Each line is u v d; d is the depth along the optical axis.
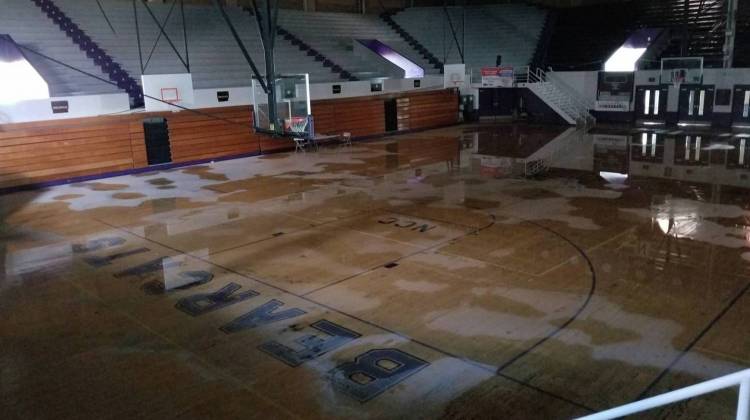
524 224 8.59
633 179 11.54
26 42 15.18
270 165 14.35
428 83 20.98
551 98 21.86
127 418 4.08
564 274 6.56
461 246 7.65
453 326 5.36
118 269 7.13
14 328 5.56
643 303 5.73
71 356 4.99
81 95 13.74
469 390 4.32
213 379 4.57
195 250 7.79
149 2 19.86
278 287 6.43
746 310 5.51
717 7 23.75
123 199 10.98
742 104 18.72
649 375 4.44
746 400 1.64
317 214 9.48
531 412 4.02
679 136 17.39
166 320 5.67
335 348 5.01
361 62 21.48
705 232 7.96
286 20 22.11
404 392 4.31
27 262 7.45
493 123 22.08
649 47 22.14
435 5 27.88
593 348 4.88
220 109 15.14
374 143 17.73
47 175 12.52
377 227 8.66
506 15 25.89
